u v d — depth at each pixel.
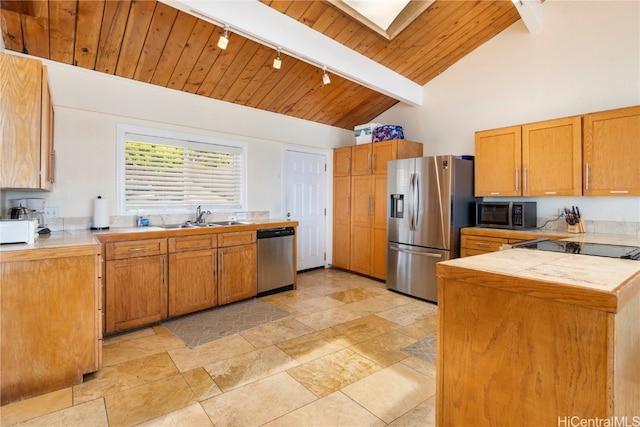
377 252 4.57
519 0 3.11
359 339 2.72
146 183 3.51
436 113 4.51
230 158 4.20
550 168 3.19
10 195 2.73
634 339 1.13
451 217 3.58
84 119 3.09
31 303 1.93
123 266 2.78
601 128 2.87
